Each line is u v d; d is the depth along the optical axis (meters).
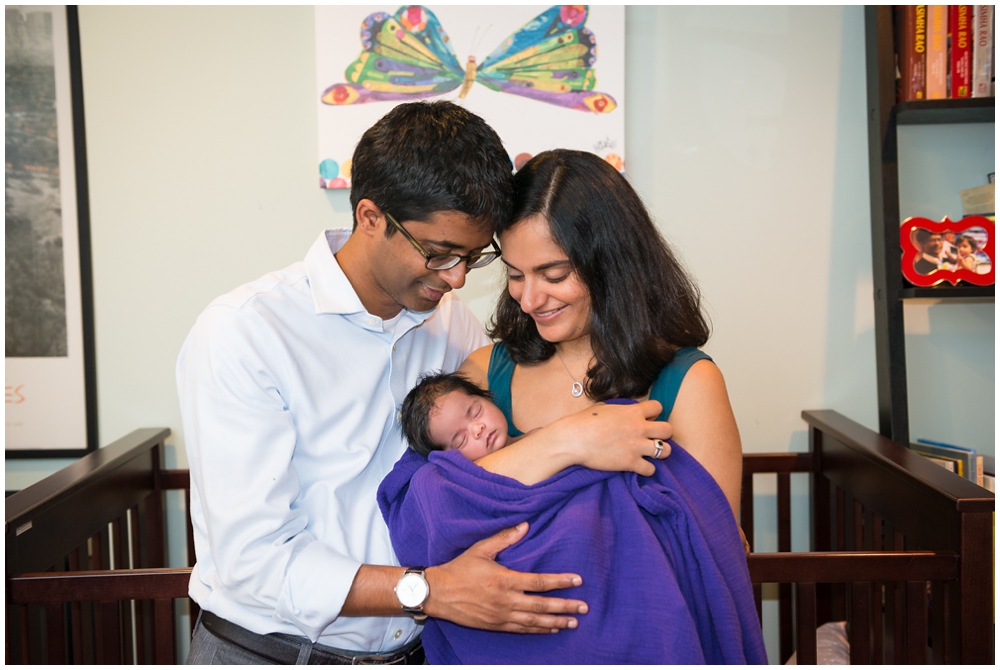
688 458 0.95
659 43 1.82
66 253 1.82
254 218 1.83
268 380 1.00
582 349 1.12
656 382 1.04
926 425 1.87
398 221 0.94
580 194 0.97
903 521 1.39
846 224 1.84
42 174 1.80
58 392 1.85
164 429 1.85
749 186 1.84
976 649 1.21
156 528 1.82
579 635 0.88
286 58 1.80
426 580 0.92
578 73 1.79
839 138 1.83
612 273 1.00
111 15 1.78
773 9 1.80
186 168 1.82
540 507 0.92
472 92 1.79
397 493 1.07
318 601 0.92
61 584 1.22
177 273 1.84
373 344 1.12
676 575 0.91
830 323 1.87
